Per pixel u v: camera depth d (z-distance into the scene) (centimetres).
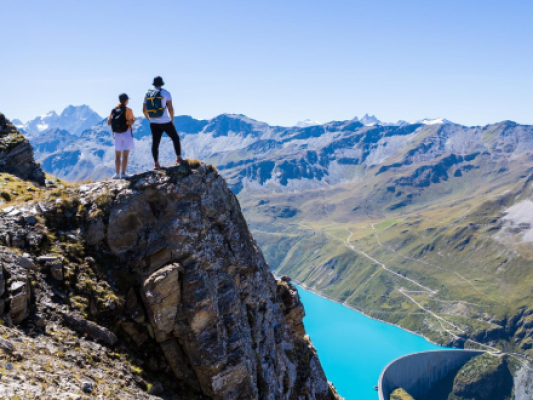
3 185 3238
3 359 1784
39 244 2475
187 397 2427
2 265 2161
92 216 2673
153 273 2545
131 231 2700
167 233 2712
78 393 1859
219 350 2545
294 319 3734
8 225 2464
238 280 3027
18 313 2086
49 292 2298
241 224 3198
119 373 2202
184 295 2562
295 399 3353
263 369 2928
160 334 2491
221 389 2528
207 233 2888
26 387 1688
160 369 2452
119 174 3189
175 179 2870
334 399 3909
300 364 3653
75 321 2262
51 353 2019
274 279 3531
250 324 3017
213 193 3041
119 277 2558
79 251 2555
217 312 2631
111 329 2381
